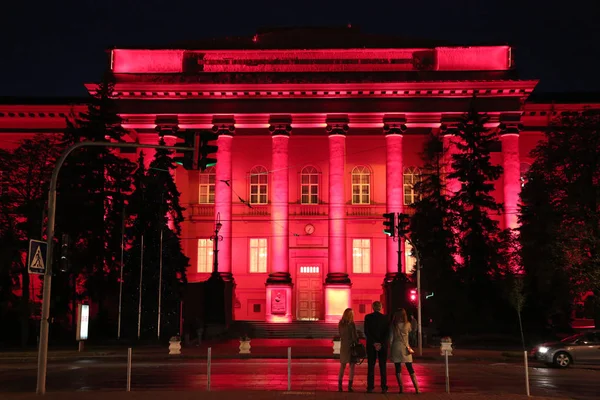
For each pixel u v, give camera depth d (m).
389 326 16.88
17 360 33.78
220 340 48.06
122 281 45.06
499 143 57.94
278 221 56.09
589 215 40.00
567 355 28.66
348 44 60.19
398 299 48.38
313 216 60.72
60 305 45.62
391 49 58.44
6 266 45.25
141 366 29.00
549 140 44.09
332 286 54.62
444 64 58.12
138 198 47.94
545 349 29.06
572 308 45.12
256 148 62.06
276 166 56.66
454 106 56.53
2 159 48.06
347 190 61.19
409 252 57.19
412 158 61.44
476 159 49.16
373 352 16.89
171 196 49.72
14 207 47.25
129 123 57.03
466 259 47.97
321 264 60.34
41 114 61.06
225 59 58.72
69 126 48.44
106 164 48.78
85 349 39.53
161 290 46.47
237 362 31.44
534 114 60.62
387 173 56.53
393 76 57.50
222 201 56.56
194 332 48.59
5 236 45.72
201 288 51.25
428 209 49.78
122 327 46.59
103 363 30.88
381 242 60.53
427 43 59.88
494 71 57.53
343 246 55.56
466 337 44.72
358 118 57.22
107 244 47.72
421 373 25.59
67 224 45.66
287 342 46.19
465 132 49.69
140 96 57.12
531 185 44.41
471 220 47.91
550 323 48.12
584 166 41.88
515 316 47.81
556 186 43.22
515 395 16.47
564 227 39.72
